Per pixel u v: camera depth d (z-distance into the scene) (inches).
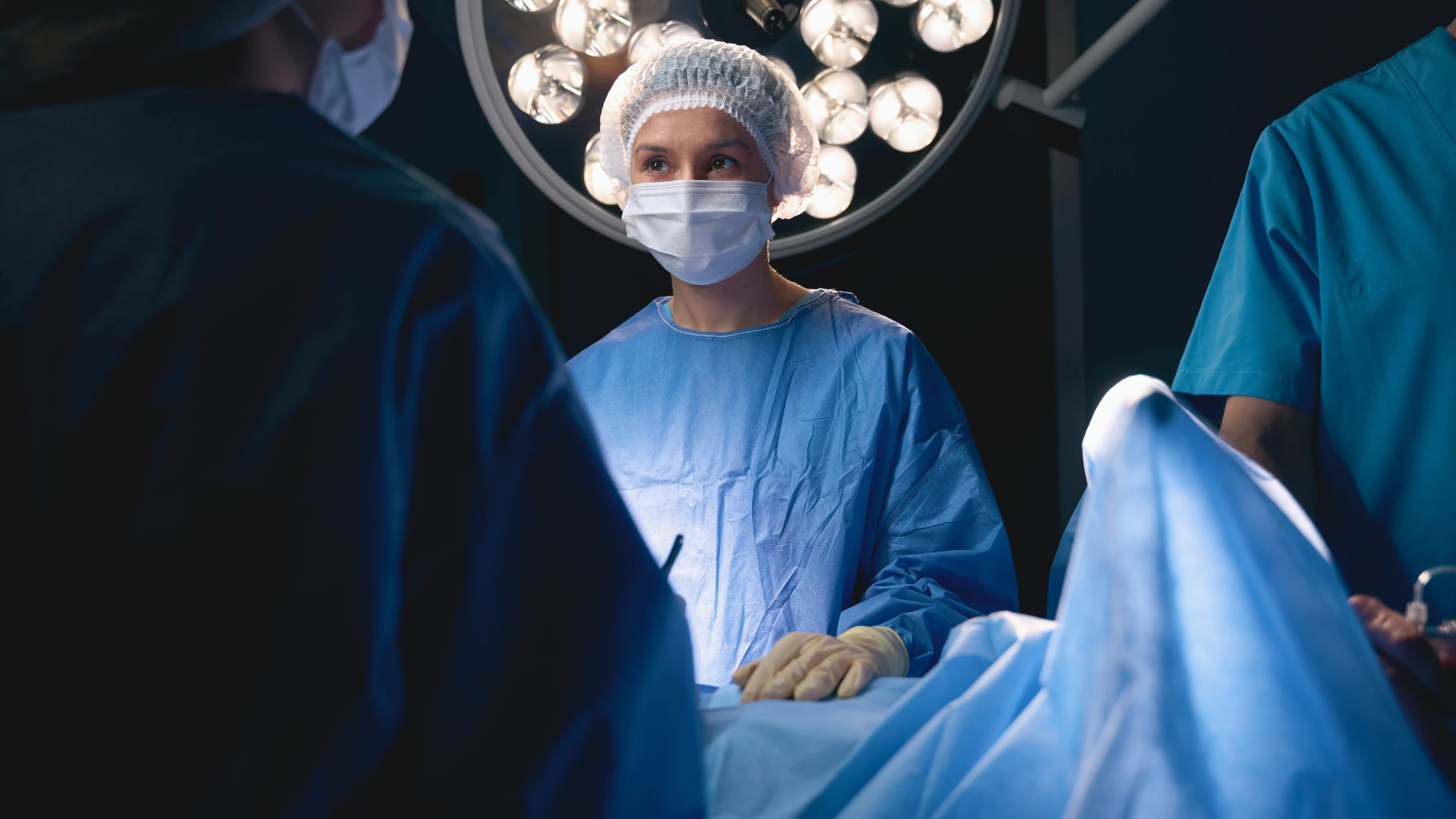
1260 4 85.4
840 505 56.2
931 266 87.0
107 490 18.5
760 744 30.2
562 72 62.4
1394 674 26.9
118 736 18.2
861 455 57.2
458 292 20.7
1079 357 85.6
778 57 65.1
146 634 18.2
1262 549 21.5
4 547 18.5
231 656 18.2
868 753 27.7
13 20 21.5
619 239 65.1
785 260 87.2
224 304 19.0
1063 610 24.3
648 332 63.6
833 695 36.3
